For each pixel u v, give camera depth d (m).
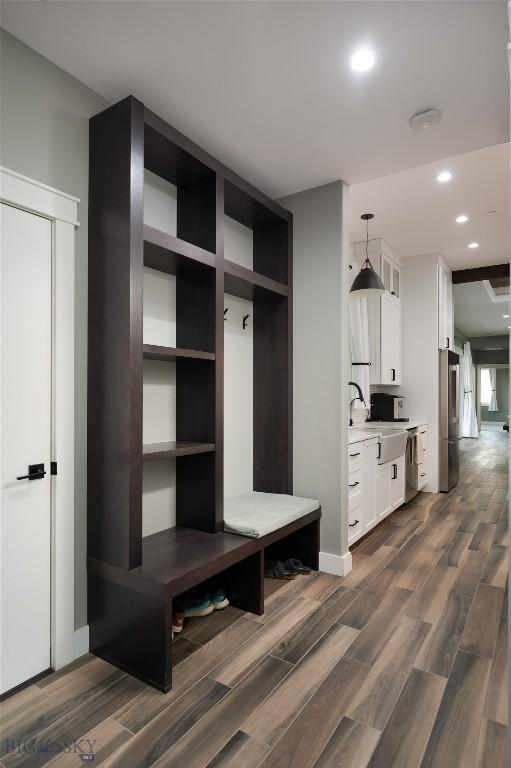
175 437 2.32
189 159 2.09
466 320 9.37
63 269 1.75
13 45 1.61
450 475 4.85
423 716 1.45
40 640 1.67
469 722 1.42
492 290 7.18
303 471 2.78
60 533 1.72
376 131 2.19
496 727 1.40
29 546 1.64
